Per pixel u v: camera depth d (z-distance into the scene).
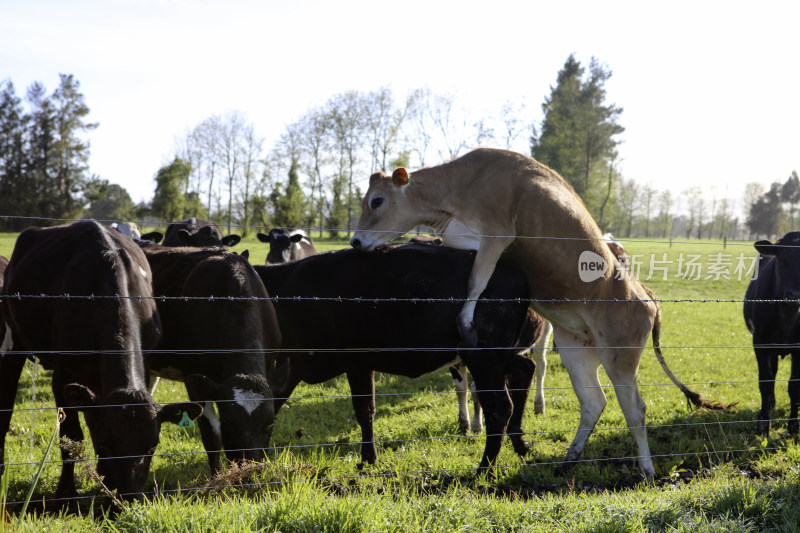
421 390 8.93
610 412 7.52
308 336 6.00
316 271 6.06
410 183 5.59
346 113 54.62
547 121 60.69
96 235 5.27
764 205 90.56
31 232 5.85
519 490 5.35
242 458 4.38
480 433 6.98
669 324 14.64
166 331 5.64
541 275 5.63
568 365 6.12
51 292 5.09
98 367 4.61
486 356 5.68
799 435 6.69
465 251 5.87
